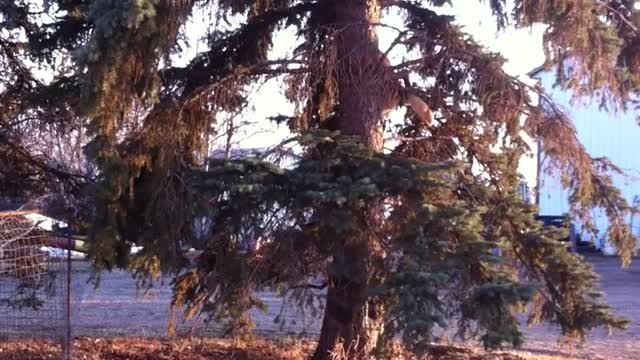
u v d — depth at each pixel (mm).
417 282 6234
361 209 6996
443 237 6746
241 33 8609
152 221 7242
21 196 9789
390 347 7301
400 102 8359
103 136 6617
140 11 5992
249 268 7371
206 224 7297
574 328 7852
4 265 8016
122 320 12945
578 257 7891
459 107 8469
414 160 7113
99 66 6184
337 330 7992
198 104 7699
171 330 9266
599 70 7469
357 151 7008
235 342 10242
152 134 7281
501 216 7965
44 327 9023
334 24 8156
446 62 8094
